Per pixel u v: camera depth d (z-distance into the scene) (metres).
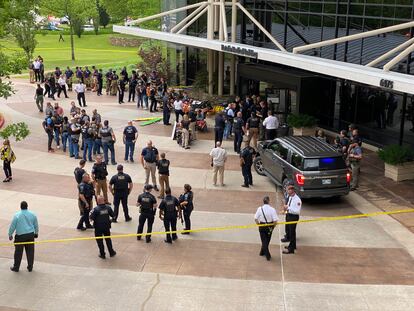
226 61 31.38
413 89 14.10
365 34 17.38
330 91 24.09
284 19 25.02
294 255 12.69
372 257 12.58
